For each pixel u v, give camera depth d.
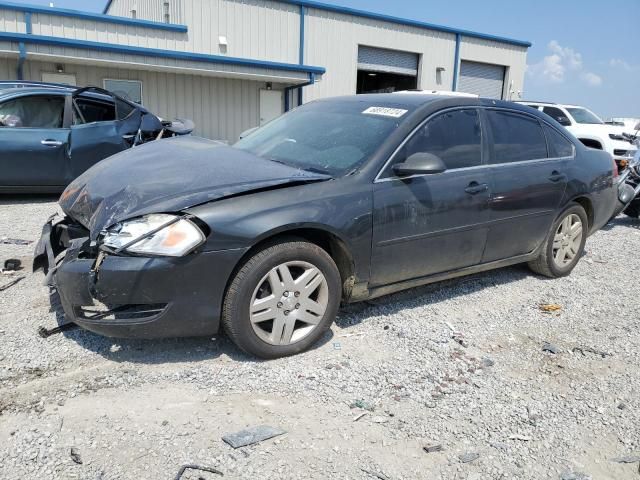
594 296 4.80
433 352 3.55
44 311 3.76
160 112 16.30
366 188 3.55
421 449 2.59
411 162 3.62
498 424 2.83
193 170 3.51
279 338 3.29
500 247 4.48
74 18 14.73
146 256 2.90
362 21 20.59
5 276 4.46
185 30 16.83
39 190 8.00
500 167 4.36
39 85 8.40
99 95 8.53
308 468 2.39
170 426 2.61
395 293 4.55
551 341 3.86
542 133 4.84
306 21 19.38
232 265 3.04
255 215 3.11
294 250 3.24
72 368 3.07
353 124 4.09
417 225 3.79
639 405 3.07
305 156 3.92
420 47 22.27
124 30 15.69
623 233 7.66
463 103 4.27
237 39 18.02
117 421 2.62
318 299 3.44
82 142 7.96
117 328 2.99
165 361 3.21
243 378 3.08
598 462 2.59
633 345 3.85
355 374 3.21
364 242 3.54
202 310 3.04
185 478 2.27
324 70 17.14
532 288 4.91
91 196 3.47
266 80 16.97
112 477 2.25
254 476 2.31
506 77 25.69
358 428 2.71
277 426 2.66
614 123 15.61
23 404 2.71
